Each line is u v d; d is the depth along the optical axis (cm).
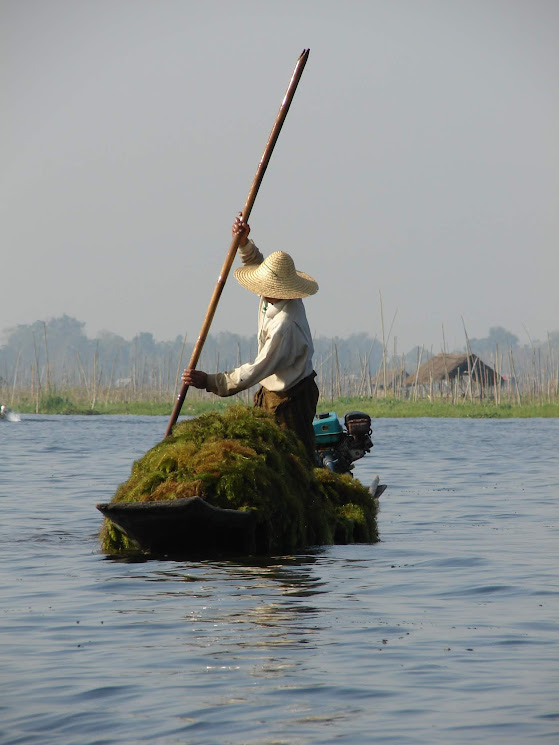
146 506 2872
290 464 3216
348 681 1734
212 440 3156
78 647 1953
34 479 5531
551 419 18375
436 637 2028
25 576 2681
